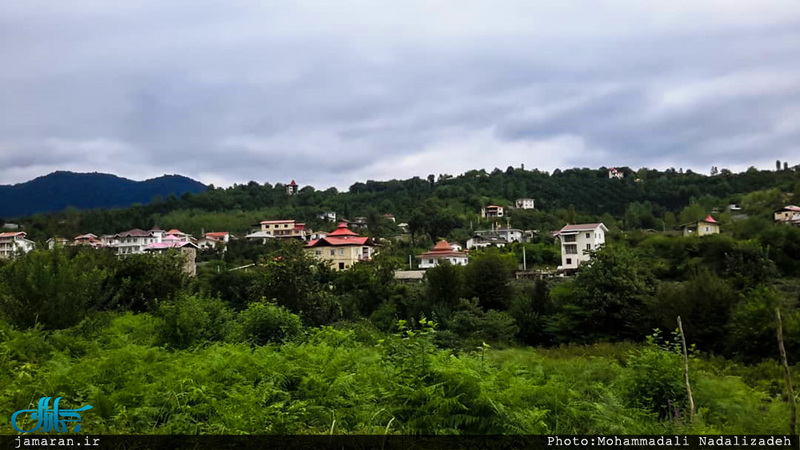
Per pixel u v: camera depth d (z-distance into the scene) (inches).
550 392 333.7
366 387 312.7
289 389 340.5
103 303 831.1
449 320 1187.3
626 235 2583.7
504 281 1461.6
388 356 368.8
